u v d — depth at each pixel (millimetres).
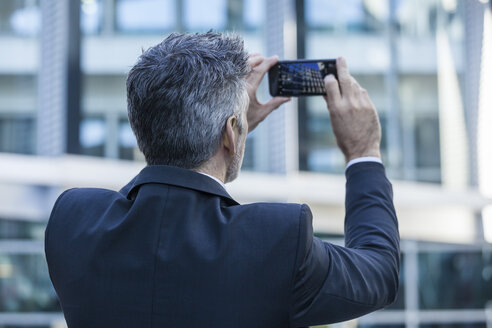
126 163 6039
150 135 792
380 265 789
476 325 7414
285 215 755
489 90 7105
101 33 6098
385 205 856
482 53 7117
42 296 6320
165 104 775
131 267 750
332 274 746
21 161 5555
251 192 6328
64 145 5875
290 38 6609
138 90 792
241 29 6508
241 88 804
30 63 5840
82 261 773
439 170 7098
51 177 5680
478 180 7164
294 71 1118
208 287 725
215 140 788
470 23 7195
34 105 5836
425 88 7098
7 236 6285
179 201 774
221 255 733
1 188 5434
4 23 5824
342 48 6875
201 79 776
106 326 746
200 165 797
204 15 6344
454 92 7137
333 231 6773
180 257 740
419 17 7121
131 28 6152
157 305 732
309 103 6766
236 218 760
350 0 6910
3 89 5805
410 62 7066
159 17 6207
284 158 6574
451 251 7434
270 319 721
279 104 1143
